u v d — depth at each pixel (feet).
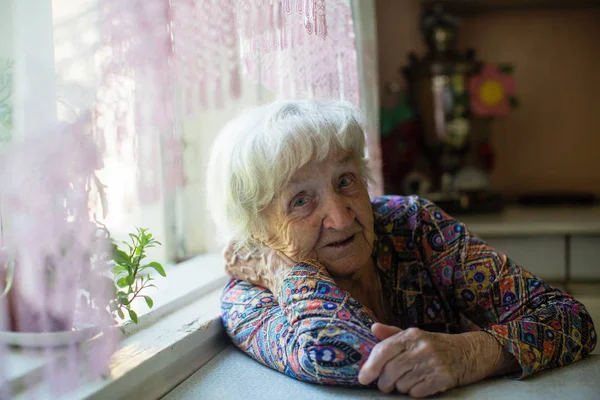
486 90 7.73
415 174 7.84
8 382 2.05
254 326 3.33
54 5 1.98
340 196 3.24
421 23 8.03
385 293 3.71
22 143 1.97
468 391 2.83
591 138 8.38
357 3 4.72
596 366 3.14
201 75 2.38
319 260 3.28
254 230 3.35
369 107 5.17
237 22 2.61
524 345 2.98
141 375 2.78
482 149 8.03
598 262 6.87
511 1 8.05
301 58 3.84
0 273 2.27
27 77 1.94
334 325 2.84
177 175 2.28
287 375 3.13
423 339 2.75
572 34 8.27
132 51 2.00
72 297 2.22
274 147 3.10
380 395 2.82
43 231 2.06
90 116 1.99
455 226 3.63
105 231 2.20
